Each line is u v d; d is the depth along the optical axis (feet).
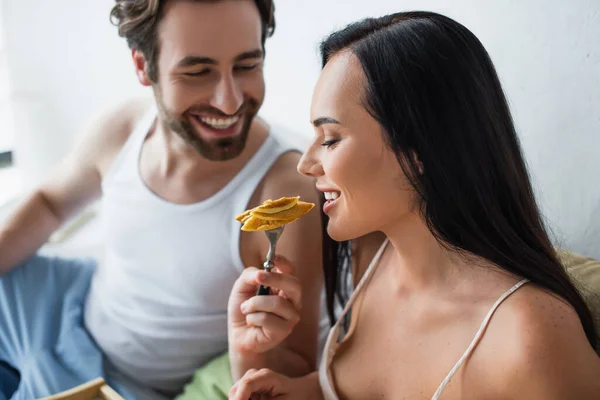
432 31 2.13
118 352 3.78
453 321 2.33
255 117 3.79
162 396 3.78
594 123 3.40
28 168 6.64
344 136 2.24
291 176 3.52
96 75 6.32
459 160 2.14
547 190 3.66
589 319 2.29
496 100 2.21
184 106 3.27
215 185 3.58
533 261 2.20
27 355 3.77
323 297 3.90
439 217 2.21
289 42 4.93
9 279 4.10
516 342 2.09
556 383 2.03
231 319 2.97
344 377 2.70
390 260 2.74
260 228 2.40
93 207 5.95
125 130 4.02
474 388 2.19
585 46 3.35
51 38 6.29
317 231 3.39
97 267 4.38
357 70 2.19
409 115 2.11
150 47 3.28
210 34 3.08
